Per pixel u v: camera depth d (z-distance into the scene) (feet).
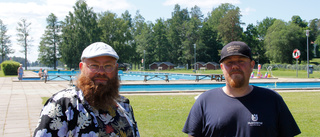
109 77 6.65
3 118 23.03
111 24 237.25
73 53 221.05
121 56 234.99
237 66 7.38
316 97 38.55
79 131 5.82
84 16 219.82
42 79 84.94
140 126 20.08
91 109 6.20
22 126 20.21
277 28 232.12
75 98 6.09
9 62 120.67
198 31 262.26
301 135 17.84
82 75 6.61
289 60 225.35
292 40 219.20
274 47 223.51
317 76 111.34
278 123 7.45
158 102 33.19
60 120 5.71
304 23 303.89
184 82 71.10
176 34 283.79
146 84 61.72
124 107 7.47
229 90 7.69
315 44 307.78
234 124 7.16
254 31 281.74
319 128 19.70
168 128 19.48
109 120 6.49
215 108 7.54
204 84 65.51
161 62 260.62
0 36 281.54
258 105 7.23
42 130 5.52
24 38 267.39
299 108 28.37
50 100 5.97
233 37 250.78
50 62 269.85
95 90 6.29
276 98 7.49
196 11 327.06
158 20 312.09
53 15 265.95
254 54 279.08
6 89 51.78
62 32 249.55
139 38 282.77
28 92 45.78
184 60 266.98
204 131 7.75
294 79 89.51
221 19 259.60
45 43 266.57
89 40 218.38
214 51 268.82
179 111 26.40
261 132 6.98
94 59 6.47
